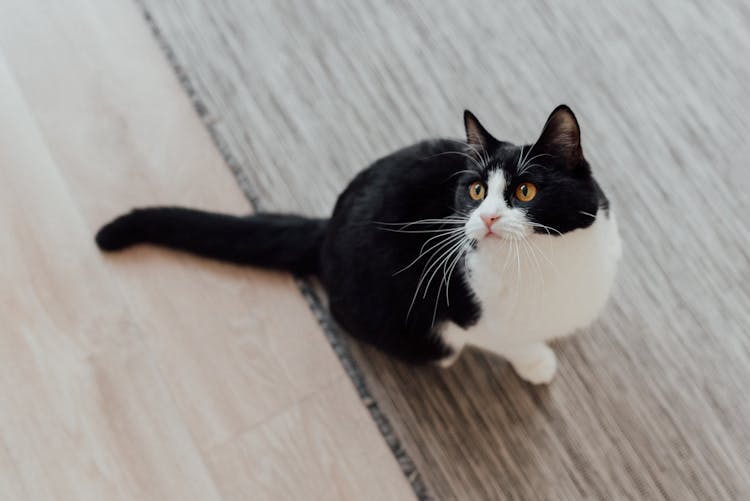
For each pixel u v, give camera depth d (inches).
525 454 48.3
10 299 53.5
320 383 51.0
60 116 58.3
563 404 49.2
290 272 52.8
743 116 55.3
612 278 42.7
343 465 48.8
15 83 59.4
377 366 51.3
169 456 49.6
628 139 55.2
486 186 38.2
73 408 50.9
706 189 53.5
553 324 41.8
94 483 49.1
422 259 41.5
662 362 49.6
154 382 51.3
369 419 49.8
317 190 56.1
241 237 50.6
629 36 58.2
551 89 57.2
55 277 53.9
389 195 43.1
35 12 61.4
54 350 52.2
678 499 46.4
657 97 56.2
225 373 51.5
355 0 61.4
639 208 53.3
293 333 52.4
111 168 56.9
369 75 59.1
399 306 43.4
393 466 48.5
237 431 50.0
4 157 57.1
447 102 57.6
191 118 58.4
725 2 58.5
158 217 51.8
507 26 59.5
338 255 44.9
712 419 47.9
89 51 60.4
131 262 54.3
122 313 53.0
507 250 37.9
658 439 47.8
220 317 52.9
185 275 54.0
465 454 48.6
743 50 57.1
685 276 51.4
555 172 36.9
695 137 54.9
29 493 49.0
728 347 49.5
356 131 57.5
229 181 56.6
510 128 56.2
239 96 59.1
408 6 60.8
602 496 46.9
